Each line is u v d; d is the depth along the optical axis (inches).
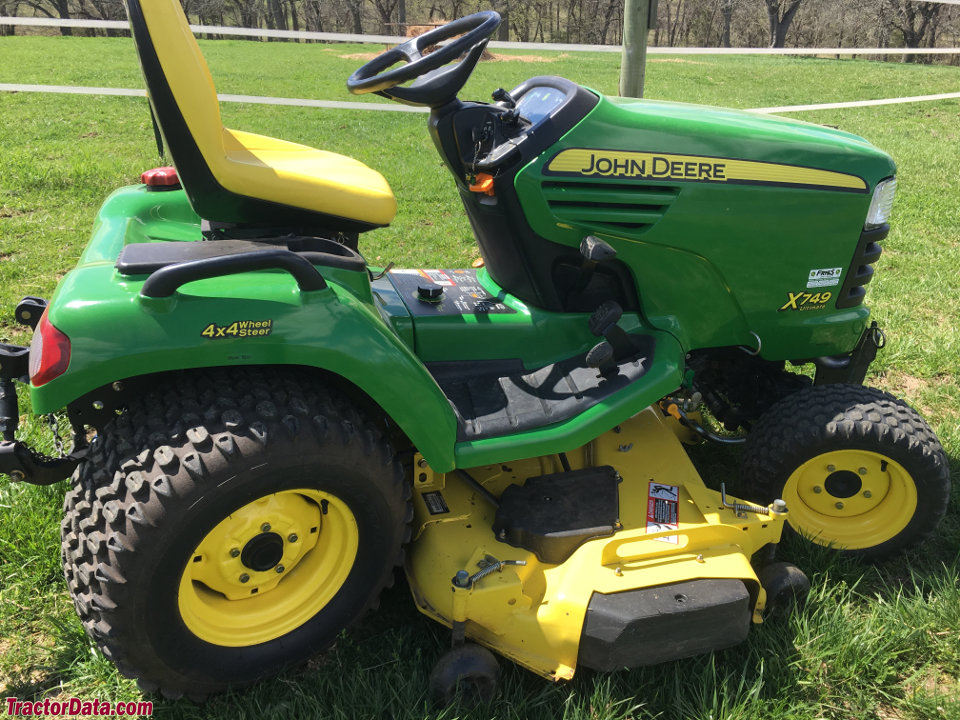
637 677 81.2
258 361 68.2
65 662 82.4
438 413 76.9
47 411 65.2
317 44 1096.2
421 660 82.6
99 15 1549.0
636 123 89.2
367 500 75.4
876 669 83.4
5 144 323.9
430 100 87.3
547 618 77.1
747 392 114.1
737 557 82.8
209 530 68.2
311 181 81.0
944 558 103.5
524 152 86.0
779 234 93.7
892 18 1565.0
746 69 858.8
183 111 71.5
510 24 1852.9
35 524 97.3
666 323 95.3
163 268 65.4
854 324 102.7
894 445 92.6
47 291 167.9
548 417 84.5
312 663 82.7
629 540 82.3
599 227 89.0
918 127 471.2
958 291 187.8
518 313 94.3
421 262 194.4
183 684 73.6
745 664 80.5
